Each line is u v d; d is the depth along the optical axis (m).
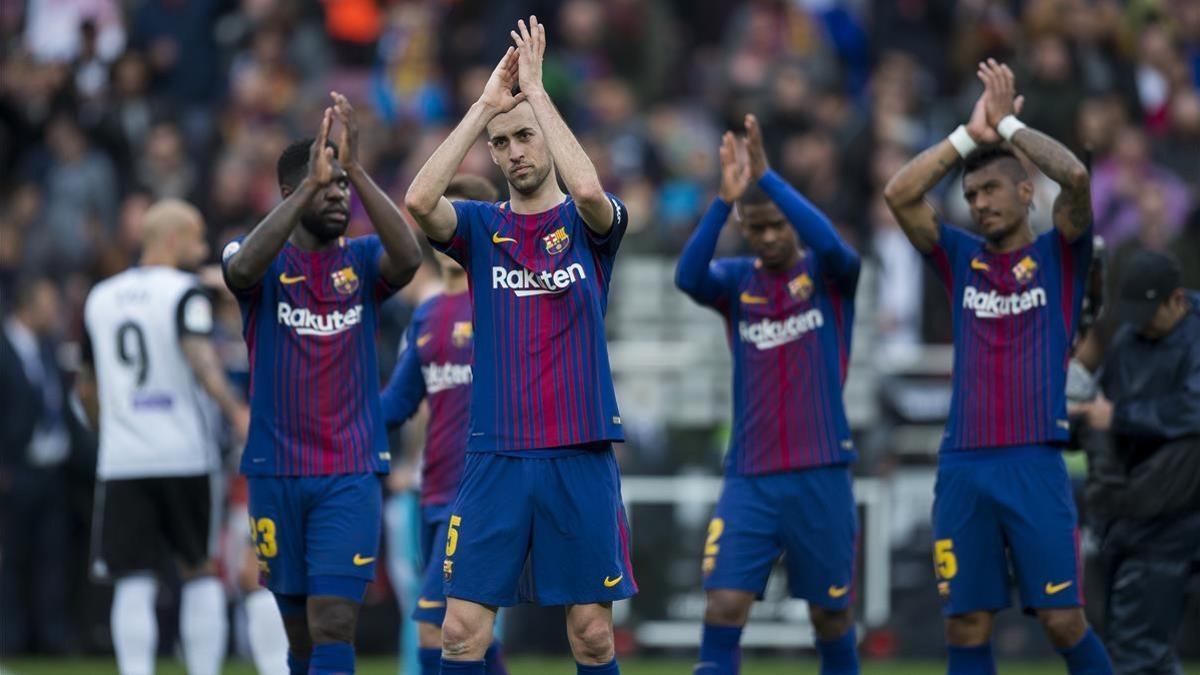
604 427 25.75
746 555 31.22
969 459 29.52
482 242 26.14
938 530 29.86
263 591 36.00
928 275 50.62
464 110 58.19
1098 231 50.56
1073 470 42.09
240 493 42.97
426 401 34.03
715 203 31.61
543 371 25.75
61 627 46.84
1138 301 30.45
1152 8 57.72
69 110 57.28
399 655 46.06
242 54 62.22
